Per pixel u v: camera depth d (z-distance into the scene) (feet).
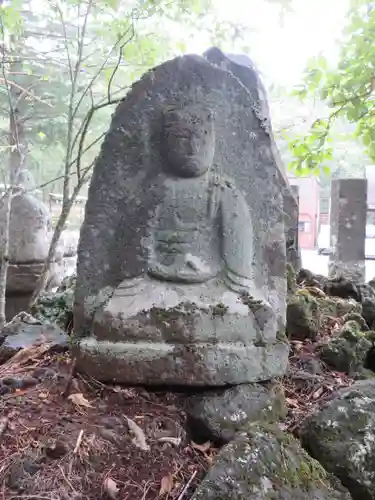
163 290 7.06
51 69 15.26
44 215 15.33
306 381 7.97
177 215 7.26
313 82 13.29
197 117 7.22
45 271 12.17
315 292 11.38
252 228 7.50
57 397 6.63
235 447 5.39
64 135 20.03
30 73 14.12
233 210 7.30
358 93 13.14
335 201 16.52
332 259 16.76
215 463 5.22
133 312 6.89
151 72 7.39
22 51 17.31
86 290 7.38
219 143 7.50
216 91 7.44
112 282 7.39
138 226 7.29
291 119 19.61
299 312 9.41
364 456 5.75
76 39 14.88
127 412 6.41
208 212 7.29
